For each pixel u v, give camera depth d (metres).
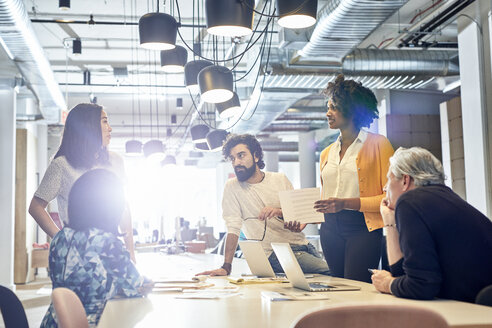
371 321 1.11
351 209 2.87
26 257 10.80
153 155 10.51
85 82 10.82
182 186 23.59
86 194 2.12
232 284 2.50
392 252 2.05
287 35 6.61
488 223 1.88
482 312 1.48
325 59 7.60
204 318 1.58
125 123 16.30
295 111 13.60
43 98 9.59
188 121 16.11
